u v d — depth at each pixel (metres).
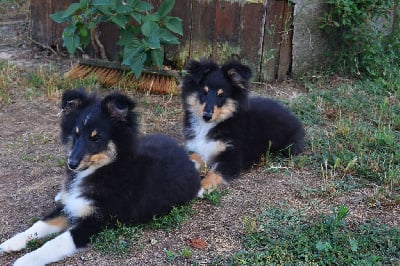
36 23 3.29
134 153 1.83
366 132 2.41
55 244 1.74
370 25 2.95
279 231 1.84
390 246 1.77
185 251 1.75
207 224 1.89
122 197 1.80
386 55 3.04
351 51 3.00
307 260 1.72
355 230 1.85
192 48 2.97
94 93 1.92
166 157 1.95
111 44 3.05
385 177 2.11
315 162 2.26
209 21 2.91
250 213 1.94
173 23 2.80
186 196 1.96
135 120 1.83
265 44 2.87
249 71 2.24
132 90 2.83
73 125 1.81
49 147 2.36
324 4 2.94
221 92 2.22
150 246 1.79
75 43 2.81
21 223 1.90
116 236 1.80
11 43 3.42
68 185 1.84
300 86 2.92
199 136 2.28
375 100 2.74
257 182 2.14
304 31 2.92
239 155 2.21
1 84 2.81
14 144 2.37
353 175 2.17
